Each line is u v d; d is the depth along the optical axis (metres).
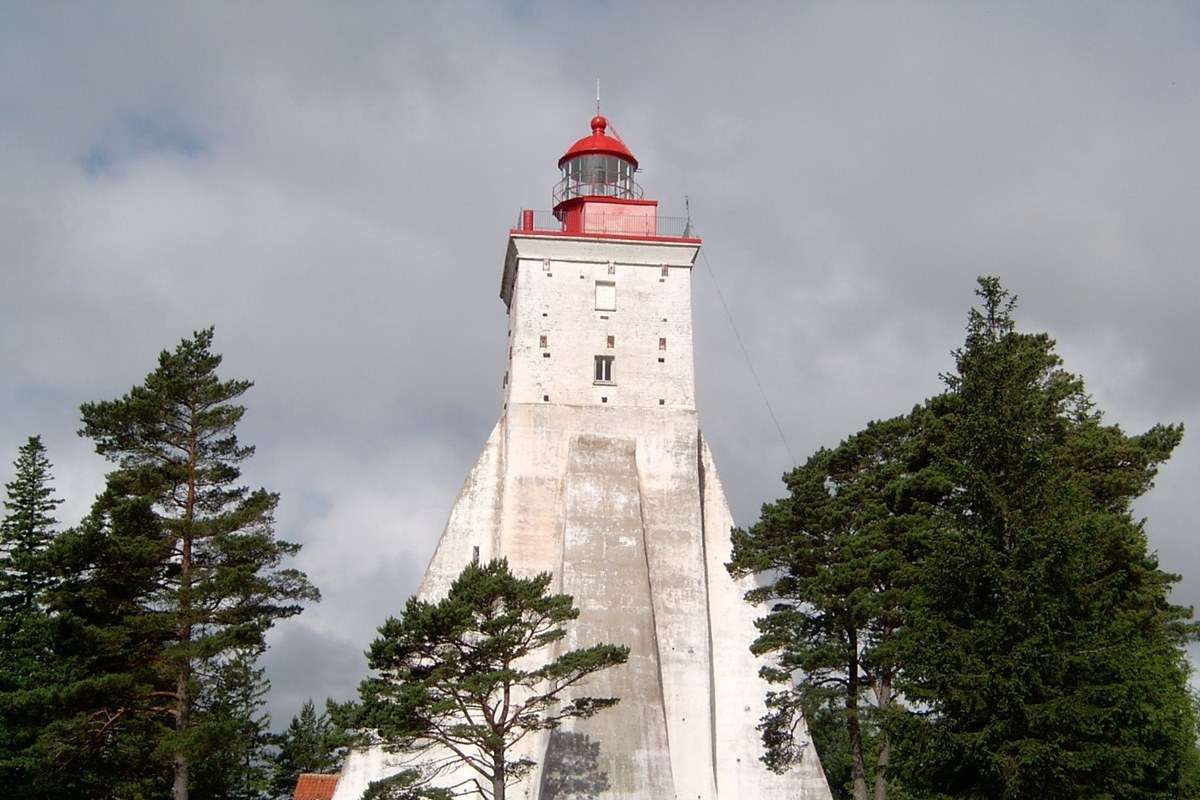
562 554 39.12
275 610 32.81
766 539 33.72
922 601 29.27
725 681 39.62
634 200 44.94
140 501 31.45
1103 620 28.52
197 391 33.97
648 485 41.09
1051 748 26.50
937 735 27.59
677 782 37.25
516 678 29.33
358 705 29.03
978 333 30.83
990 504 29.17
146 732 31.62
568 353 42.25
